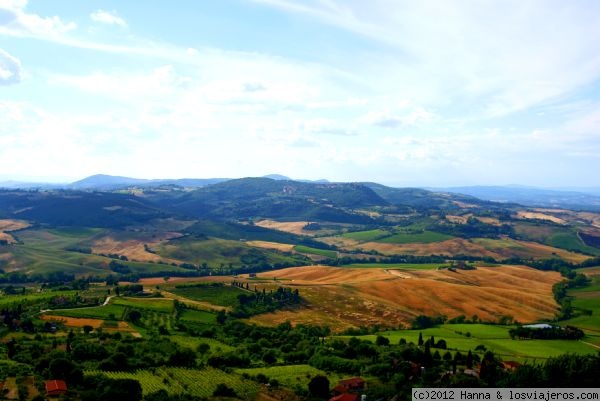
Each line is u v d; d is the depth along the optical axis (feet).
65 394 392.68
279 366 526.57
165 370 486.38
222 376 481.46
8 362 460.55
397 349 560.20
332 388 446.60
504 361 554.05
